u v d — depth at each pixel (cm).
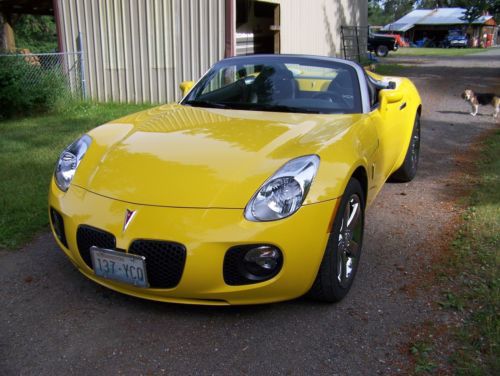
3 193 477
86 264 286
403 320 286
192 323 283
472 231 398
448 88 1289
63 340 267
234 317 289
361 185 339
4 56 942
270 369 246
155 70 1096
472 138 738
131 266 265
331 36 1844
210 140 312
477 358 250
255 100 391
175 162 289
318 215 269
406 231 409
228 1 1010
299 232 263
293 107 379
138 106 1059
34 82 966
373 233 407
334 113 371
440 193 501
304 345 264
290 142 305
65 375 241
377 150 370
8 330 275
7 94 892
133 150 309
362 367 248
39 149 656
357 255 327
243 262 261
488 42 5653
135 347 262
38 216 429
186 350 260
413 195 497
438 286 321
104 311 294
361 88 398
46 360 251
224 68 439
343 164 293
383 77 540
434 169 587
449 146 693
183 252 256
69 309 296
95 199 283
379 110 402
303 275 271
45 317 288
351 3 2061
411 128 510
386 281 330
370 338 270
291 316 290
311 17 1602
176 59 1075
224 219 258
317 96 388
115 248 266
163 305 300
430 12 6072
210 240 255
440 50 3912
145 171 287
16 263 352
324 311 296
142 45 1090
